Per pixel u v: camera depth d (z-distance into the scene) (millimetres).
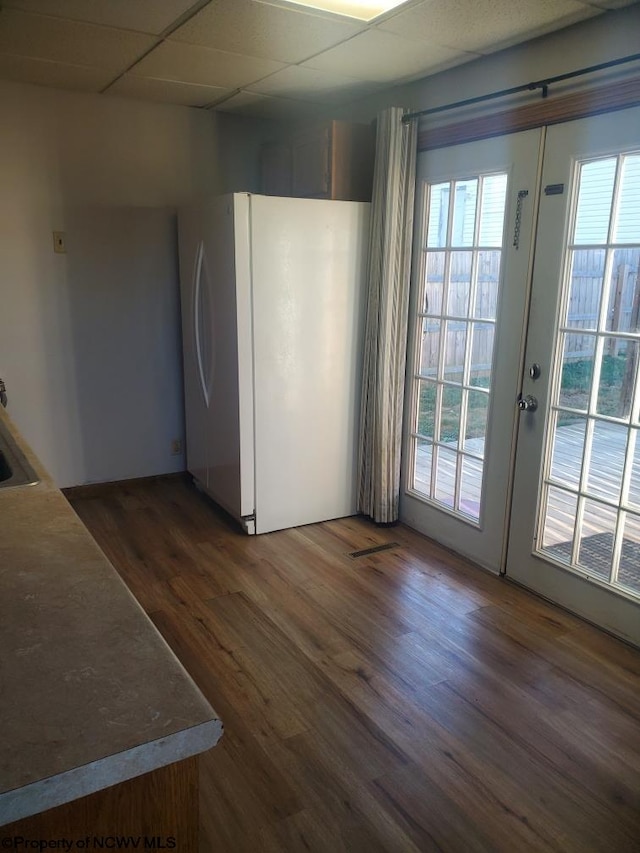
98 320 3869
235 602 2779
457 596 2846
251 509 3420
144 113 3760
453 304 3098
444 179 3031
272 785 1808
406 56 2801
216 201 3211
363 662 2369
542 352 2670
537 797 1784
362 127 3346
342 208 3264
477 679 2281
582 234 2467
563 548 2719
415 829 1677
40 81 3355
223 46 2730
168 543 3369
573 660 2395
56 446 3893
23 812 635
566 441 2641
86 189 3689
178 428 4273
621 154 2277
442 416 3260
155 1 2262
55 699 749
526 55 2607
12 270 3578
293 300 3254
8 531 1236
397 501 3596
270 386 3311
